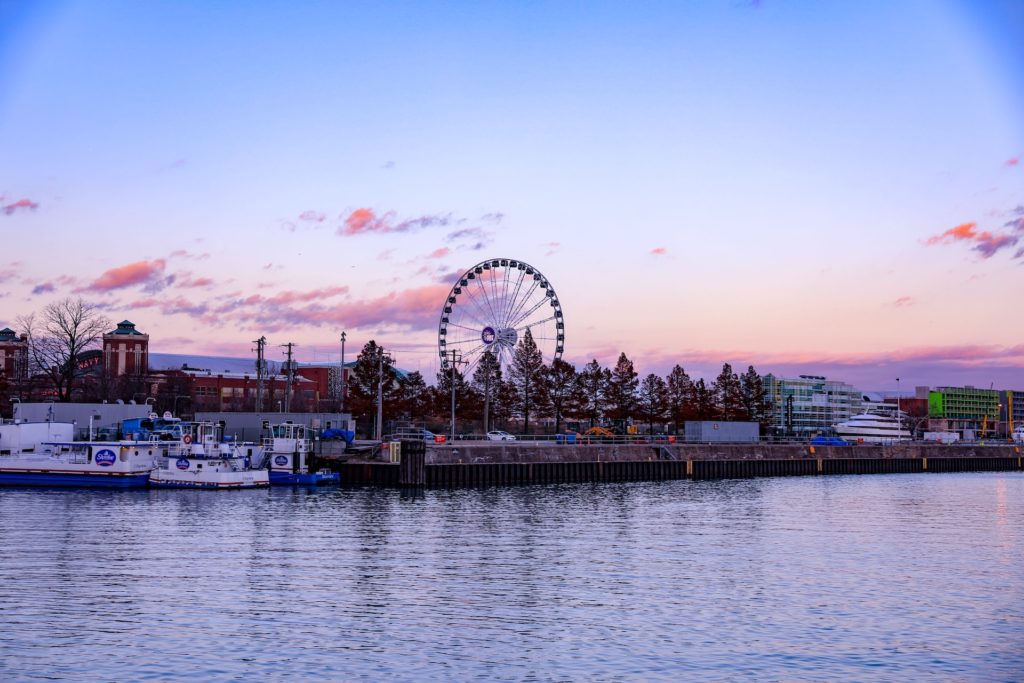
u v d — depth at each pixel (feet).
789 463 567.18
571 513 314.14
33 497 333.21
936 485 486.38
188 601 174.40
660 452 518.37
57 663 138.41
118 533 249.55
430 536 253.24
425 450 415.44
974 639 158.92
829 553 238.48
